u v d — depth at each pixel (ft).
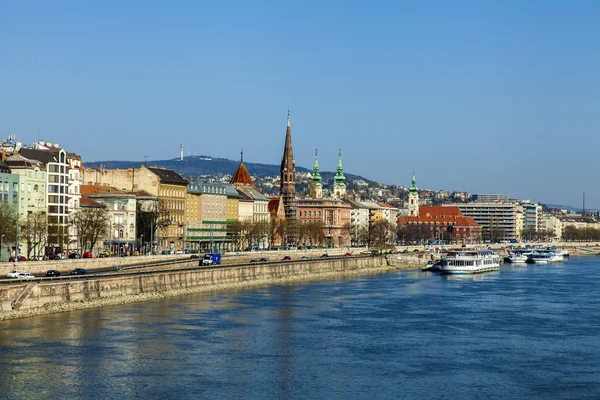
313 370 571.69
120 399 496.23
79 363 568.82
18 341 622.54
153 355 598.75
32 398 493.77
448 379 554.87
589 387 539.70
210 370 564.30
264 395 511.40
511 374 570.05
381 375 562.25
